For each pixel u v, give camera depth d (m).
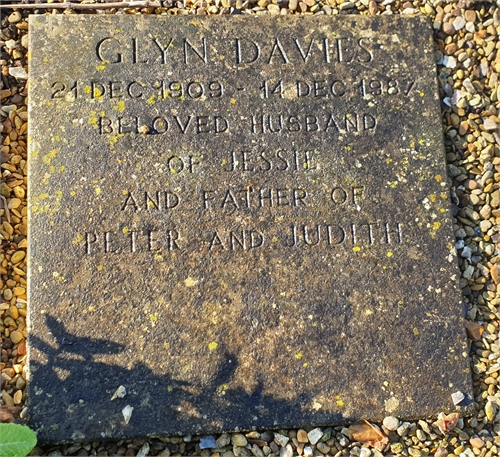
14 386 0.71
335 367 0.71
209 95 0.75
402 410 0.71
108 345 0.69
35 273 0.70
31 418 0.68
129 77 0.75
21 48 0.79
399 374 0.71
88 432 0.68
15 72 0.78
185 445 0.70
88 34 0.76
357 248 0.74
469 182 0.80
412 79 0.79
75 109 0.74
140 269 0.71
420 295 0.73
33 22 0.75
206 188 0.73
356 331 0.72
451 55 0.83
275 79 0.77
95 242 0.71
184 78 0.76
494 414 0.73
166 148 0.74
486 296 0.77
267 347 0.71
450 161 0.80
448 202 0.76
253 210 0.73
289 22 0.78
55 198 0.72
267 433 0.70
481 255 0.78
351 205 0.74
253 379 0.70
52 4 0.80
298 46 0.78
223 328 0.71
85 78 0.74
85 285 0.70
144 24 0.76
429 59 0.79
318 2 0.83
